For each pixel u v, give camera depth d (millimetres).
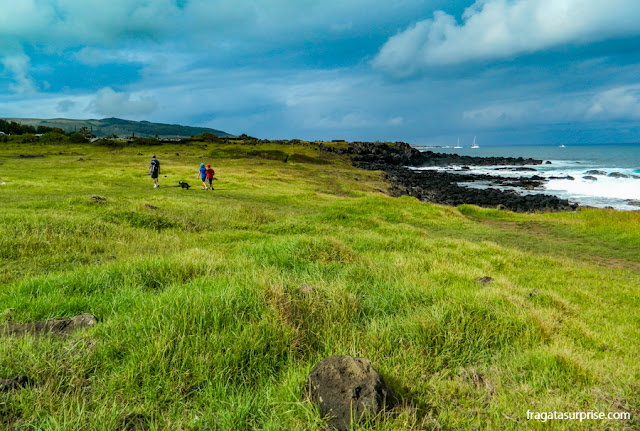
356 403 2365
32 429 2203
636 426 2402
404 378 2900
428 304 4703
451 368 3277
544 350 3520
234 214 15492
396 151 128125
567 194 46312
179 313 3475
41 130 152375
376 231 13664
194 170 41906
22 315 4199
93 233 9688
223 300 3738
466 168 96500
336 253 7617
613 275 9461
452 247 10797
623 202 39031
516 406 2633
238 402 2484
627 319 5590
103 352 3047
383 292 5305
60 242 8555
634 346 4246
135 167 43688
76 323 3900
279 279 4680
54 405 2381
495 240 15234
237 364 2906
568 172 76062
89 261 7762
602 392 2838
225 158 75062
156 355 2850
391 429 2248
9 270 6801
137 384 2666
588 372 3115
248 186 31484
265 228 13297
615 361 3645
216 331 3221
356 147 127000
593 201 40156
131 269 5949
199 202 18359
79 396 2510
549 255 12367
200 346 3029
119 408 2441
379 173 72875
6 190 20922
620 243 14727
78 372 2764
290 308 3785
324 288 4906
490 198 44219
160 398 2566
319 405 2436
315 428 2256
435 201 43875
